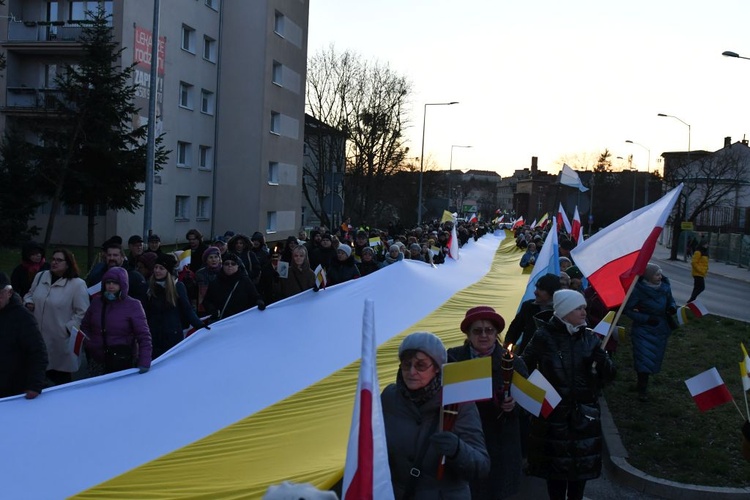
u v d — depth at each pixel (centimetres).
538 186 11594
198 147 3909
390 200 6341
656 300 984
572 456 559
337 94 5278
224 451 551
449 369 371
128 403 635
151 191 1786
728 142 7750
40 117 2466
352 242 2050
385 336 927
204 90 3953
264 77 4038
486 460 378
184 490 480
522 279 1733
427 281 1275
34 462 514
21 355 620
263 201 4125
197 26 3809
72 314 783
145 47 2608
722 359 1284
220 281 998
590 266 767
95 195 2356
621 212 7200
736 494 667
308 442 567
